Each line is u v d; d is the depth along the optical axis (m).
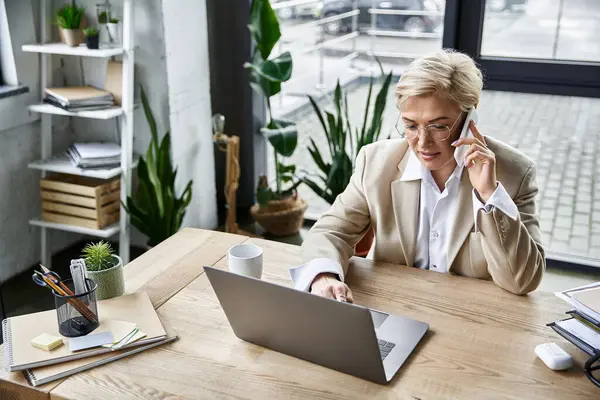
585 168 3.30
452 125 1.59
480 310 1.55
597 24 2.97
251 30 3.34
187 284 1.70
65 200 3.20
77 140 3.56
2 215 3.20
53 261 3.47
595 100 3.11
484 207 1.60
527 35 3.11
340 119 3.25
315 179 4.16
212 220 3.82
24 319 1.49
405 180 1.79
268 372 1.32
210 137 3.68
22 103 3.16
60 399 1.25
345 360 1.29
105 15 3.04
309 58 4.12
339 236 1.83
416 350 1.39
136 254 3.55
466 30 3.19
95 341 1.39
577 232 3.39
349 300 1.55
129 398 1.24
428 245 1.83
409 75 1.57
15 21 3.07
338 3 3.92
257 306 1.33
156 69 3.23
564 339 1.43
